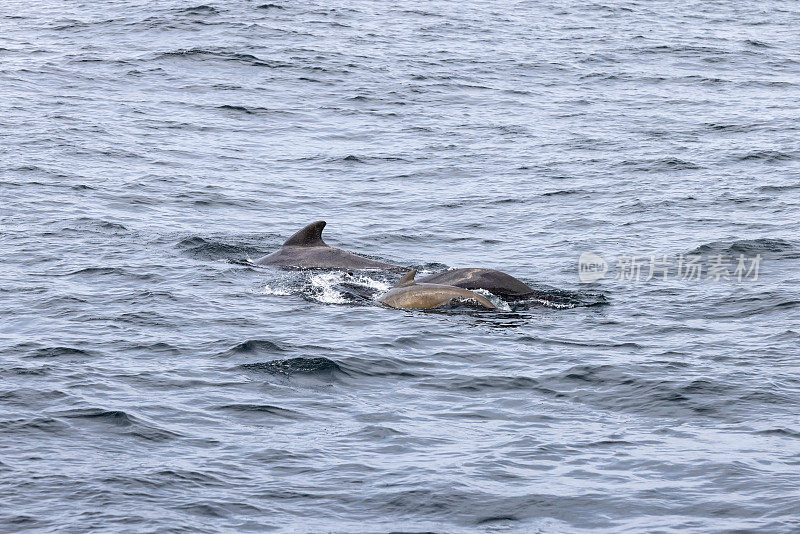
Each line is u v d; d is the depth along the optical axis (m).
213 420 49.53
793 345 62.00
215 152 125.19
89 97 148.88
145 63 170.75
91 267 78.12
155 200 102.75
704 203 104.00
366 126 141.88
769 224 95.50
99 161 116.50
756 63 192.00
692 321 67.69
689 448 47.00
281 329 64.44
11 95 145.88
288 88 161.25
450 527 39.78
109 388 53.06
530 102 158.75
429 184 114.00
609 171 118.94
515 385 55.44
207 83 161.38
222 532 39.06
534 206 104.62
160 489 42.19
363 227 96.69
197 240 87.88
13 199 98.81
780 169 118.31
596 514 40.78
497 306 70.75
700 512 40.81
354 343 61.75
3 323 64.19
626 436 48.53
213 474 43.72
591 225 96.88
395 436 48.22
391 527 39.72
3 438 46.38
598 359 59.44
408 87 165.25
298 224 97.19
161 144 127.06
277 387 54.25
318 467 44.66
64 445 46.00
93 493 41.59
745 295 73.69
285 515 40.50
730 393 53.84
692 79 177.25
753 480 43.41
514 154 127.75
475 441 47.81
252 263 82.00
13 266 77.81
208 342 61.44
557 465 45.19
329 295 73.06
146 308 68.12
